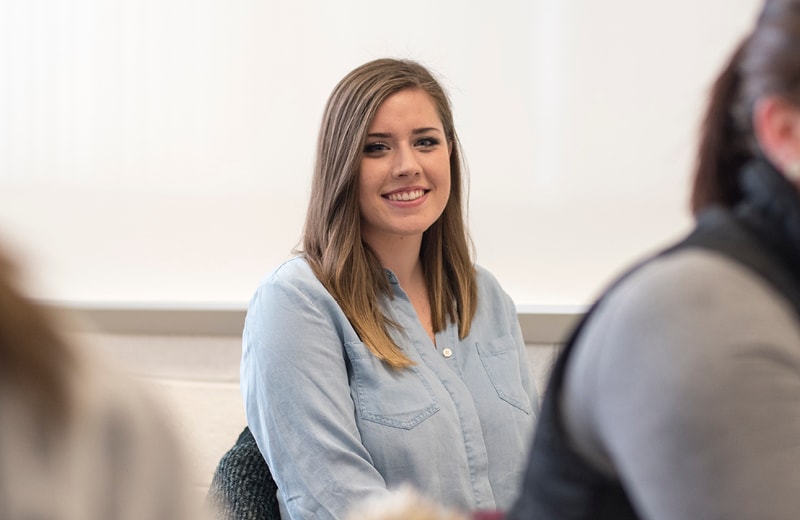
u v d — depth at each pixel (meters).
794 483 0.81
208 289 3.40
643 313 0.90
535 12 3.08
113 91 3.41
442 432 2.23
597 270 3.12
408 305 2.40
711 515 0.83
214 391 3.32
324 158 2.37
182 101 3.36
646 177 3.07
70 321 0.83
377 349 2.25
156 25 3.36
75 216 3.47
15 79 3.49
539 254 3.15
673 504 0.85
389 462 2.19
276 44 3.26
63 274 3.49
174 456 0.87
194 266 3.40
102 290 3.47
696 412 0.84
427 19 3.14
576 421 0.98
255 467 2.29
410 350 2.33
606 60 3.05
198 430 3.34
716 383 0.84
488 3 3.10
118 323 3.37
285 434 2.15
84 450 0.79
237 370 3.31
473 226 3.17
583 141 3.09
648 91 3.04
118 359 0.89
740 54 1.03
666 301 0.89
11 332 0.75
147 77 3.38
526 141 3.12
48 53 3.46
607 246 3.11
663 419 0.85
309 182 3.29
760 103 0.95
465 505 2.21
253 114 3.30
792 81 0.91
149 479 0.83
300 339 2.20
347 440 2.14
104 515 0.80
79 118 3.45
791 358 0.85
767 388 0.83
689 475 0.84
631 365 0.89
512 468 2.35
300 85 3.26
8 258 0.77
